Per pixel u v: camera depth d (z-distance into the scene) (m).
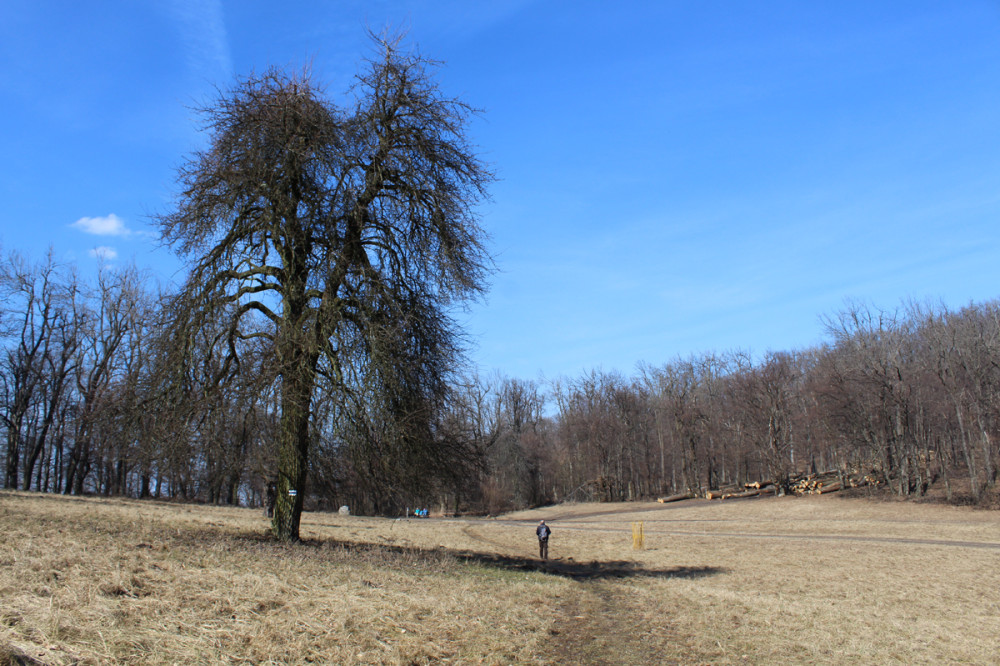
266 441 15.81
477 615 10.95
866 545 30.72
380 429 14.84
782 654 10.17
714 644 10.66
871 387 55.62
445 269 16.16
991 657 10.68
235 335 15.78
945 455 56.28
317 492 19.55
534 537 37.00
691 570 22.58
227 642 7.25
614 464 76.56
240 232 15.73
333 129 15.80
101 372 42.19
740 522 46.09
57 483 46.06
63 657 5.80
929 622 13.39
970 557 26.08
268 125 15.57
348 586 11.47
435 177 16.78
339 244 15.81
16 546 11.13
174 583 9.51
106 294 43.38
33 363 42.41
